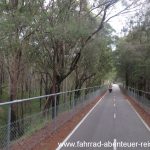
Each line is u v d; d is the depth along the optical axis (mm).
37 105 39250
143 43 33906
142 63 37500
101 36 35500
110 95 72250
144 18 27562
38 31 21531
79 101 29828
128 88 70125
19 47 20484
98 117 25547
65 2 22797
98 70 58281
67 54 28031
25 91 49844
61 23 21672
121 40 49312
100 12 25766
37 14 20547
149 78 39375
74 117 24500
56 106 17562
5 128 9680
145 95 34250
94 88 55156
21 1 20547
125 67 61438
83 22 22516
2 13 19000
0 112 20531
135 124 21734
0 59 23609
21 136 11281
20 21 18812
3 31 18312
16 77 22078
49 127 15516
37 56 26750
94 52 37969
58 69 26656
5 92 46188
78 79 48812
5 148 9703
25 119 11797
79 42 26641
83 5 25188
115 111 32000
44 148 12680
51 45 25656
